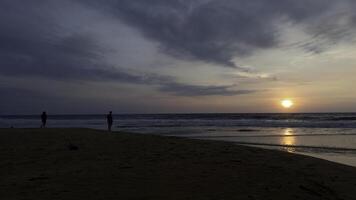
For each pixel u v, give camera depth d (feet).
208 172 29.53
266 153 41.47
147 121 277.23
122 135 57.67
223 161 34.83
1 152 39.81
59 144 46.01
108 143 47.32
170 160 35.01
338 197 24.77
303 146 77.51
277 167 32.89
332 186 27.53
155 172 29.30
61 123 249.75
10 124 226.38
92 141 49.26
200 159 35.73
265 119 272.51
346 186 27.84
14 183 25.39
